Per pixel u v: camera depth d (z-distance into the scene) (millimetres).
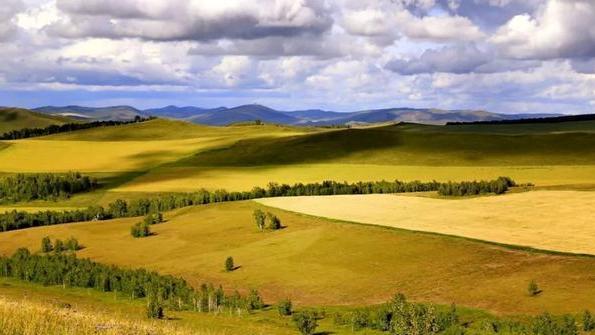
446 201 126500
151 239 127125
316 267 92812
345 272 88250
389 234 101375
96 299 85562
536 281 71188
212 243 117438
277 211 133250
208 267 101375
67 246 124688
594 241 83188
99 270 99438
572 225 93688
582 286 67438
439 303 70062
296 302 79125
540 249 81312
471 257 83750
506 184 136125
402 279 81438
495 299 68250
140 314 68000
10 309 26922
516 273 74875
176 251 115250
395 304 64188
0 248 130000
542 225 95500
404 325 55375
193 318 68250
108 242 128500
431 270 82438
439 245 91375
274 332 59094
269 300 81250
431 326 54844
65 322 26438
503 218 103688
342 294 80125
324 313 71875
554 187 131750
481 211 111375
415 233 99062
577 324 56906
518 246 84000
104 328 26328
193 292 81625
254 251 107000
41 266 103375
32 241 134000
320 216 121750
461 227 99938
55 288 96312
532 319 59719
